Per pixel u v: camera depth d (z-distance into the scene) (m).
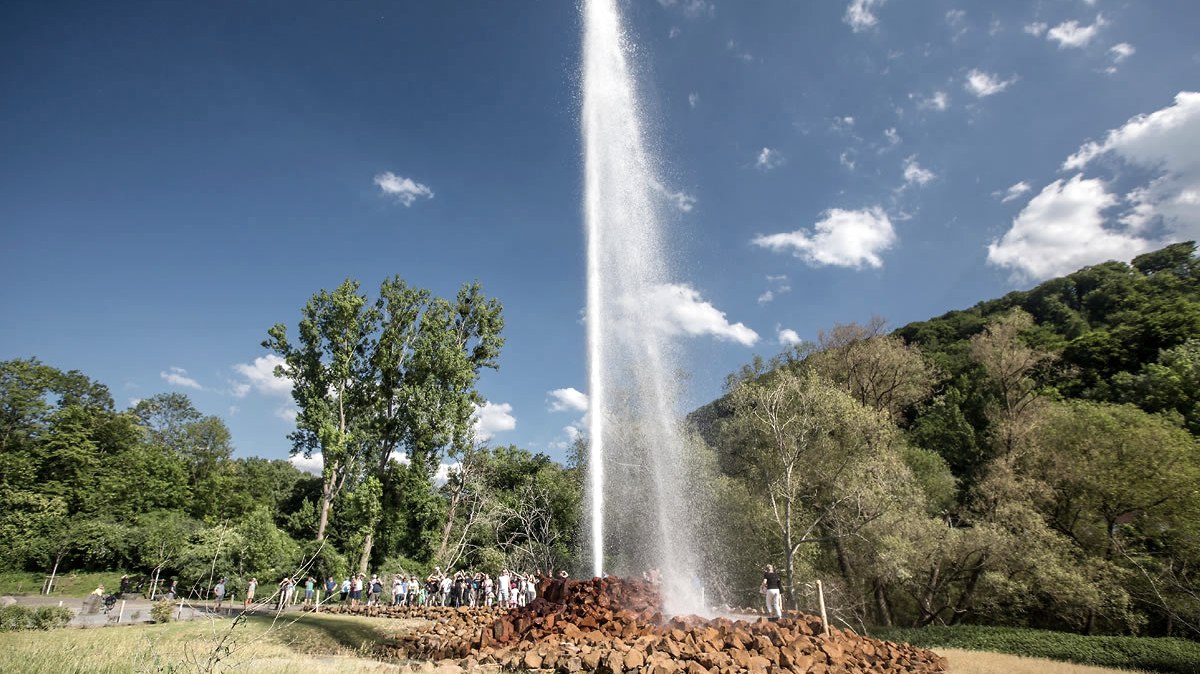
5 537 42.00
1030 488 28.47
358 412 43.09
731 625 12.53
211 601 27.80
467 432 44.44
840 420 29.36
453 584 28.42
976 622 28.55
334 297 42.50
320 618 18.75
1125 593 23.75
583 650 10.85
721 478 29.66
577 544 39.19
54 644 11.81
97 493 49.97
